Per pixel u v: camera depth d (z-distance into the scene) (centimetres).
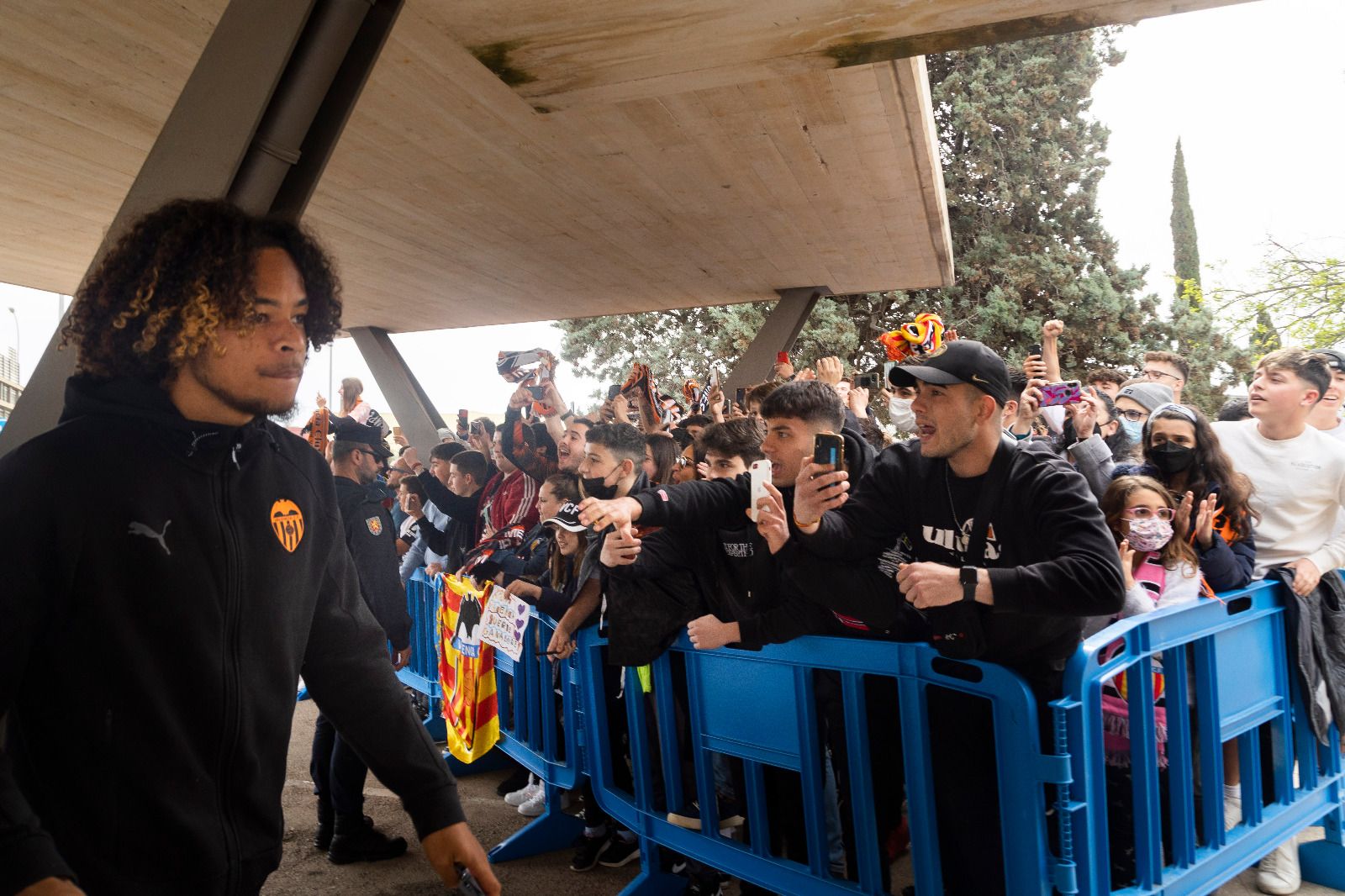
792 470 269
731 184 596
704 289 902
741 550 279
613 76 417
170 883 137
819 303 1855
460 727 435
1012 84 1848
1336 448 344
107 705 133
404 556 586
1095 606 198
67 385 144
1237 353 1753
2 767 117
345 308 927
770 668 261
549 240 708
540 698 386
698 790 286
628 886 321
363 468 409
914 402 231
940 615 221
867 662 236
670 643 294
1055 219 1881
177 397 146
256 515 150
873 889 237
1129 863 250
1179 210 2645
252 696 146
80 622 132
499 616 385
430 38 388
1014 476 221
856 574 239
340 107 268
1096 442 350
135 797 134
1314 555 324
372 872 364
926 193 616
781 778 275
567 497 394
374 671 173
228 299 140
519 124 492
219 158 239
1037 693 223
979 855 226
